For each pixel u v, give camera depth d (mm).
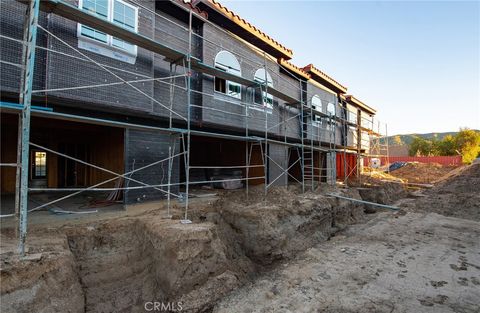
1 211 6805
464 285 6020
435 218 12703
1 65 5574
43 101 6637
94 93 6805
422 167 30266
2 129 9484
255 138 9945
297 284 6195
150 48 7012
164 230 5863
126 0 6844
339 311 5082
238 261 7609
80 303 4469
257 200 10133
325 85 18672
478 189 16469
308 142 16500
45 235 5332
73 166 11984
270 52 13406
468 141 39188
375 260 7547
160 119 9125
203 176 14180
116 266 5879
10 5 5715
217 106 9969
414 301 5359
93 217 6699
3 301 3602
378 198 16281
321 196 11914
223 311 5203
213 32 9781
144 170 7922
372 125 23609
